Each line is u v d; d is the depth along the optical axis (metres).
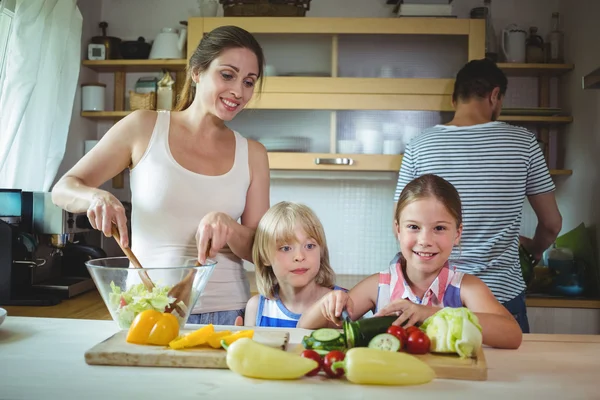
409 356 0.87
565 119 2.98
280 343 0.97
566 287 2.69
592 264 2.75
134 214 1.48
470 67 2.10
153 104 3.07
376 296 1.46
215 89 1.40
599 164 2.68
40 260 2.40
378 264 3.31
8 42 2.30
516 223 1.93
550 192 1.99
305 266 1.49
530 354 1.04
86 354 0.92
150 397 0.79
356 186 3.31
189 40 2.96
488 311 1.29
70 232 2.42
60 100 2.67
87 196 1.28
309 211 1.51
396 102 2.94
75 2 2.68
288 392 0.81
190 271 1.07
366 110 2.97
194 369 0.91
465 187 1.93
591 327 2.62
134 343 0.97
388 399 0.79
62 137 2.68
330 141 2.97
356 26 2.93
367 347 0.95
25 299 2.23
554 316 2.64
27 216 2.34
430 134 2.03
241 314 1.51
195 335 0.96
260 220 1.54
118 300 1.06
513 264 1.92
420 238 1.32
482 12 3.07
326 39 2.96
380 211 3.31
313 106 2.95
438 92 2.93
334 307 1.15
